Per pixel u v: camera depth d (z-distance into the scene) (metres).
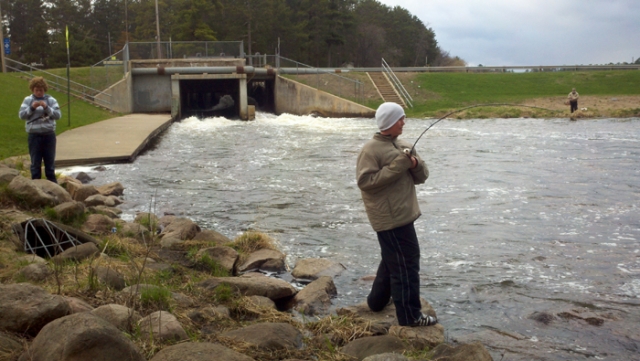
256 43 77.00
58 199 8.75
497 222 9.66
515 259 7.66
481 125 31.89
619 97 43.72
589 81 49.31
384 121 4.93
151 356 4.02
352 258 7.86
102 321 3.57
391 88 47.53
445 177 14.28
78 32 81.75
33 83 9.99
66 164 16.05
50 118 10.14
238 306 5.53
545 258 7.67
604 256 7.73
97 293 5.15
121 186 12.37
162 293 5.22
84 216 8.27
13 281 5.32
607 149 19.66
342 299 6.29
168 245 7.75
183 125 33.22
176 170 15.77
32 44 72.69
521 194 11.98
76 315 3.58
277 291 6.11
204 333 4.81
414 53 117.00
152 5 80.94
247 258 7.55
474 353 4.25
